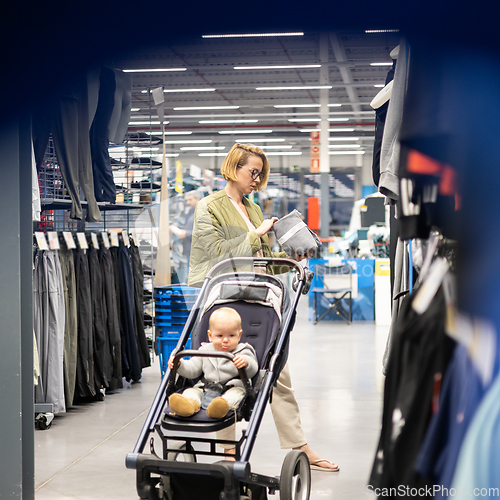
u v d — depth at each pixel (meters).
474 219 0.99
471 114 0.99
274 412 3.38
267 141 23.38
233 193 3.18
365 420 4.47
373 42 12.56
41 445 3.94
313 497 3.00
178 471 2.24
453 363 1.04
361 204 12.98
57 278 4.50
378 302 10.15
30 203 2.80
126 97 6.23
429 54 1.10
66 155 4.67
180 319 4.30
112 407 4.94
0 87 2.74
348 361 6.83
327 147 21.67
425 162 1.07
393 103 2.46
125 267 5.62
